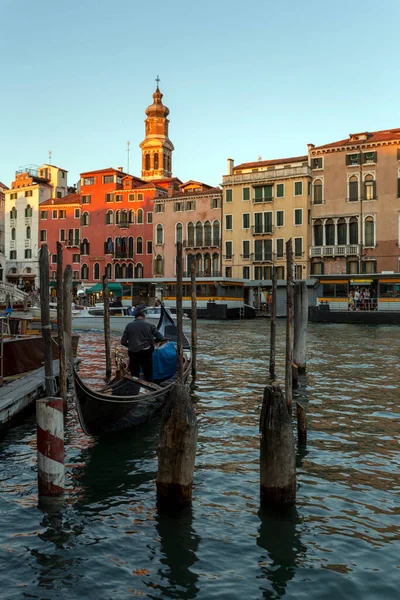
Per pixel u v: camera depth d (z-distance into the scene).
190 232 60.09
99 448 8.92
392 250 49.81
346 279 42.25
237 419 10.66
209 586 4.98
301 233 53.38
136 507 6.57
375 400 12.42
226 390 13.64
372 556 5.48
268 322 41.88
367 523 6.16
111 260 64.81
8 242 72.50
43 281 7.41
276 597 4.82
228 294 47.66
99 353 22.27
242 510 6.46
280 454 6.51
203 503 6.66
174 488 6.55
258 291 52.78
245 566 5.30
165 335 18.66
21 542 5.74
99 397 9.05
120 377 11.55
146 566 5.30
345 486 7.21
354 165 51.47
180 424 6.51
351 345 24.55
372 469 7.86
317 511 6.45
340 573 5.18
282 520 6.21
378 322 39.44
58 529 6.01
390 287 40.66
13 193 71.94
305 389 13.75
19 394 10.58
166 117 79.88
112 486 7.25
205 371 16.81
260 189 55.59
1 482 7.36
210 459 8.26
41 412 6.69
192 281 15.28
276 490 6.53
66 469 7.90
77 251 67.50
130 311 36.56
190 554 5.51
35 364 13.88
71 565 5.31
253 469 7.84
